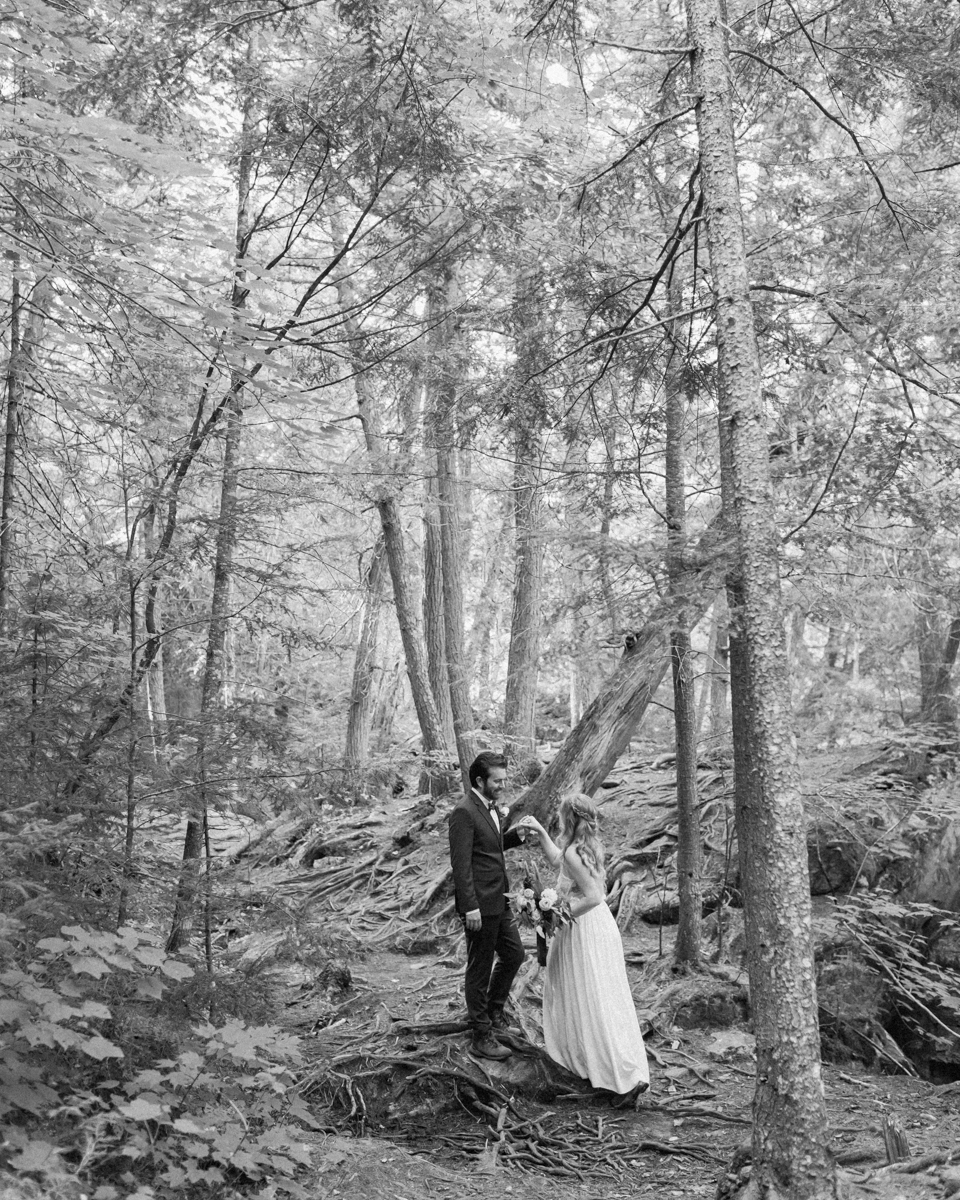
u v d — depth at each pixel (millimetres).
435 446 7199
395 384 7492
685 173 6586
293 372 5574
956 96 5148
